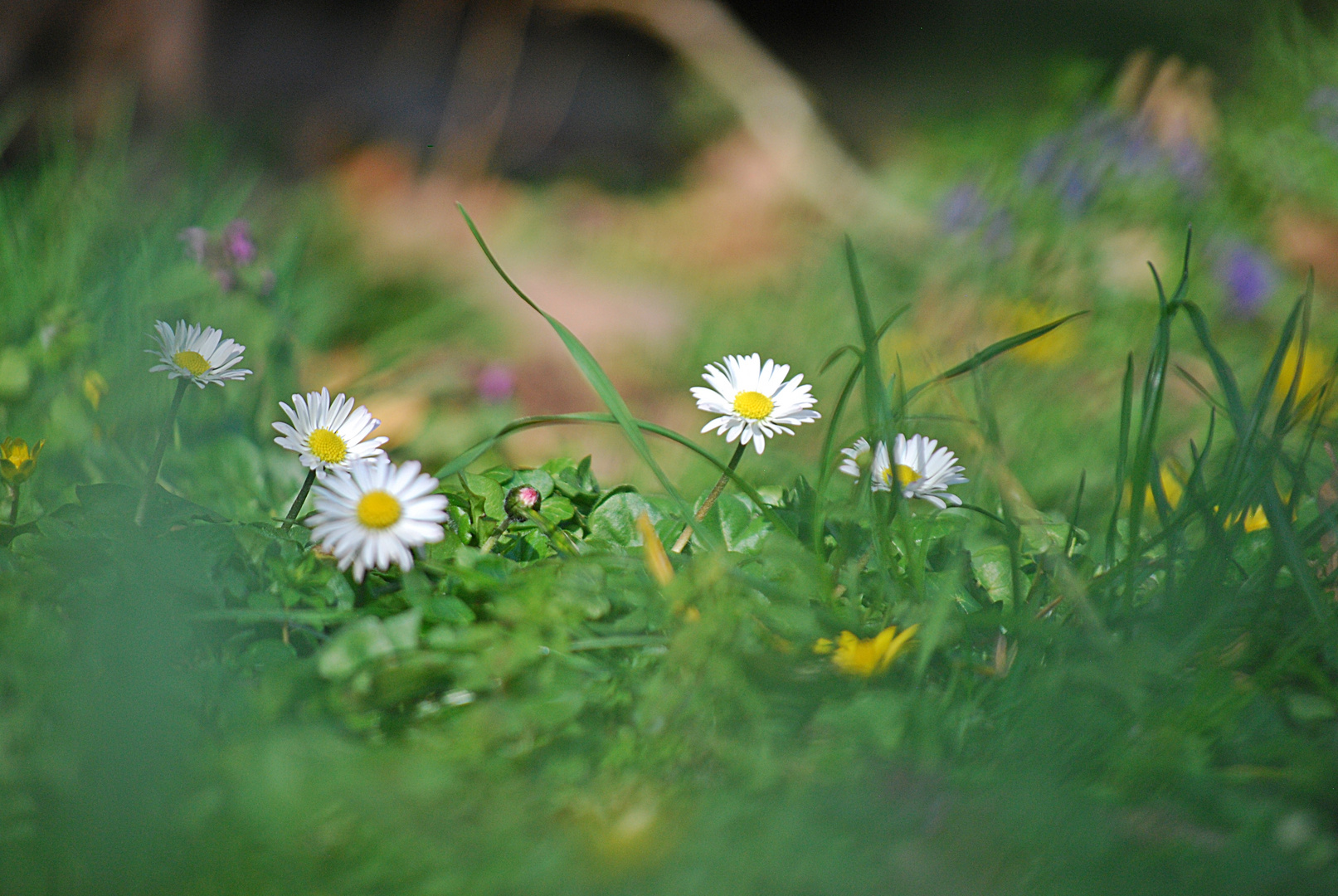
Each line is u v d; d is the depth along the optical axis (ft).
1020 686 2.20
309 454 2.25
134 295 2.71
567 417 2.28
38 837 2.07
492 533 2.32
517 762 2.15
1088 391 3.36
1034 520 2.33
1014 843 2.11
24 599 2.18
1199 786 2.15
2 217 2.78
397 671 2.16
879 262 4.56
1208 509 2.25
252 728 2.14
